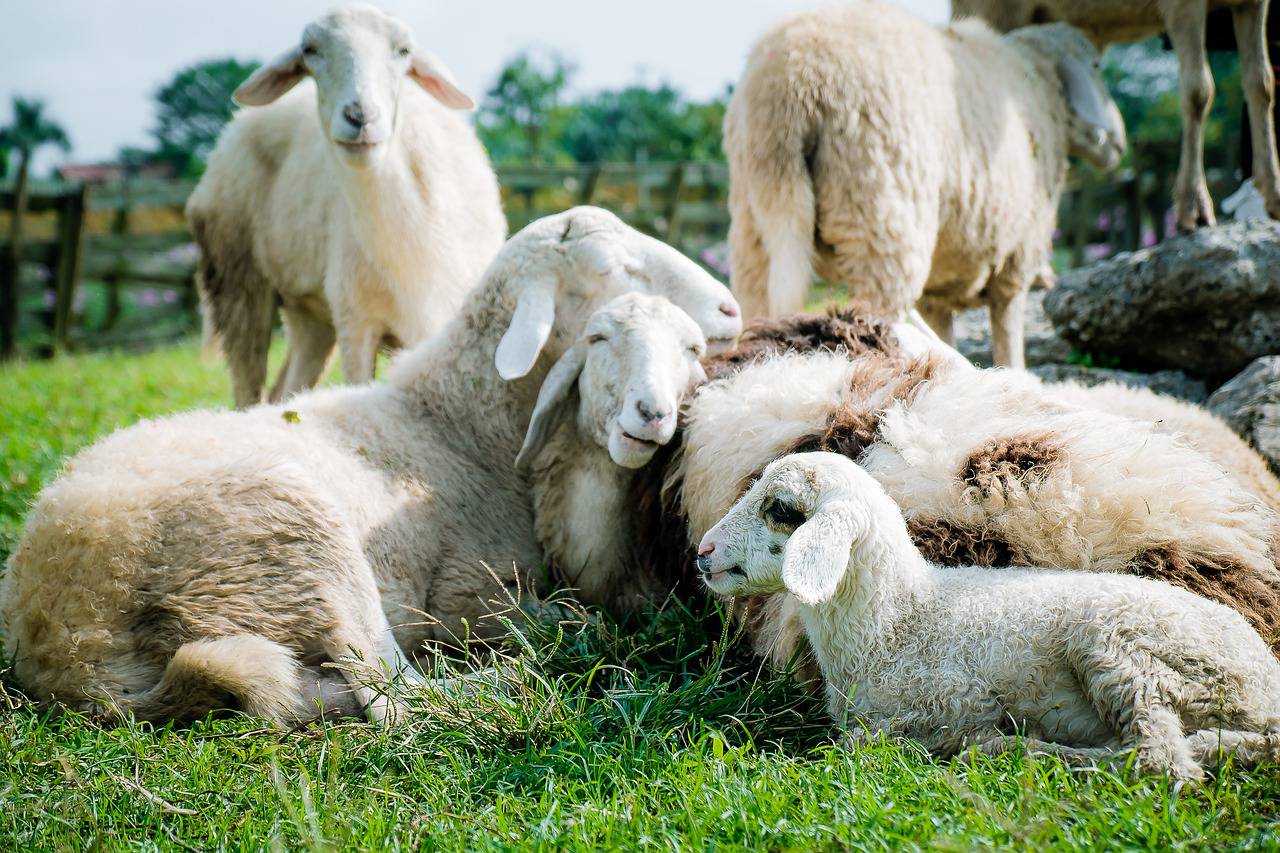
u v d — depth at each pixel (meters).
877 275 7.10
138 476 4.37
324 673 4.30
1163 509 4.00
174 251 23.70
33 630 4.21
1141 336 7.70
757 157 7.12
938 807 3.09
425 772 3.61
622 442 4.52
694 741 3.76
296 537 4.33
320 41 6.62
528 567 5.09
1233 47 8.99
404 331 7.08
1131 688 3.24
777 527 3.68
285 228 7.77
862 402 4.52
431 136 6.98
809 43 7.11
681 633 4.43
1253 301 7.26
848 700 3.60
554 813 3.24
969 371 4.69
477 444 5.26
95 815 3.37
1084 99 8.53
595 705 3.92
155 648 4.19
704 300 5.18
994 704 3.45
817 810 3.12
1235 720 3.25
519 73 31.42
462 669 4.73
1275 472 5.73
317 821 3.14
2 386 12.69
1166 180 16.00
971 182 7.56
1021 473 4.08
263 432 4.77
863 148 6.98
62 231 19.64
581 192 20.69
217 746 3.87
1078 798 3.06
